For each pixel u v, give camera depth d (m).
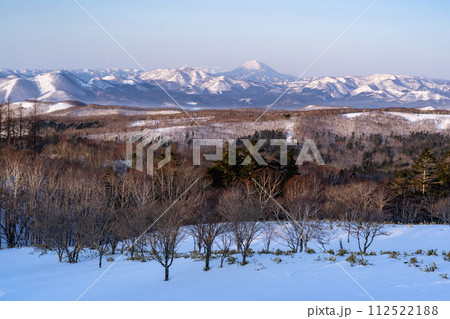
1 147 88.31
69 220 38.84
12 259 38.25
